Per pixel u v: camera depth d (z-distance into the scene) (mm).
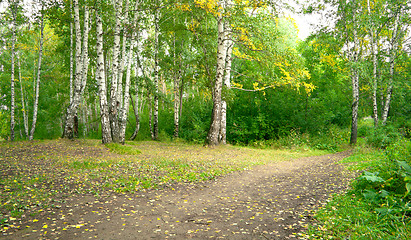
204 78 18062
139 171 8156
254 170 9609
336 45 16906
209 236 3715
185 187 6742
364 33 16641
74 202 5105
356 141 16609
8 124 25281
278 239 3572
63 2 15148
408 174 4586
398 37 15688
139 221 4277
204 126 23266
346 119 24719
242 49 16484
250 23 13703
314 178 7691
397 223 3543
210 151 13977
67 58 20719
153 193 6035
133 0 17969
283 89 17703
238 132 21094
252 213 4789
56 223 4027
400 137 12180
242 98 23172
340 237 3377
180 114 24734
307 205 5086
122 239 3545
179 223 4250
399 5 14656
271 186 7102
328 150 17266
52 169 7762
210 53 16922
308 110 21562
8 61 21625
